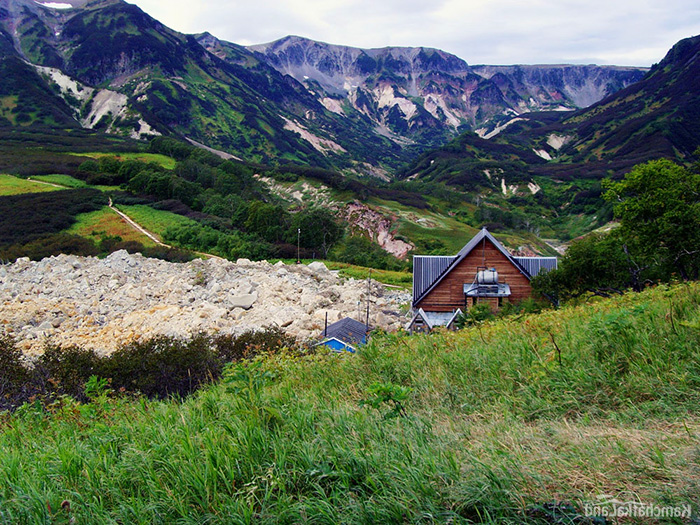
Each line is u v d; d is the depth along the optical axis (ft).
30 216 309.01
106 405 30.40
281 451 17.62
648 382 21.48
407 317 117.29
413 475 15.08
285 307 110.01
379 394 20.84
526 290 105.81
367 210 492.95
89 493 17.43
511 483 14.25
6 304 115.75
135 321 108.27
